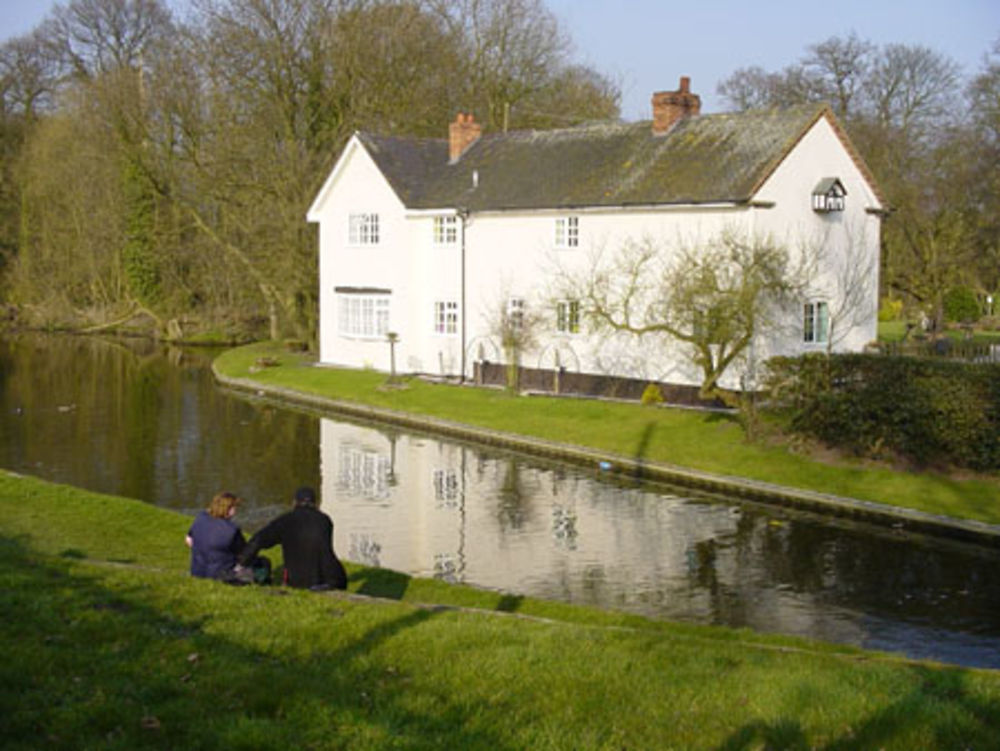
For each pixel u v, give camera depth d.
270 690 7.26
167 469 24.58
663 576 16.28
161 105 47.12
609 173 33.91
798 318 30.97
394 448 27.55
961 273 51.50
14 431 29.78
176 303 63.50
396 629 8.89
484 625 9.23
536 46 59.69
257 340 61.50
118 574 10.14
